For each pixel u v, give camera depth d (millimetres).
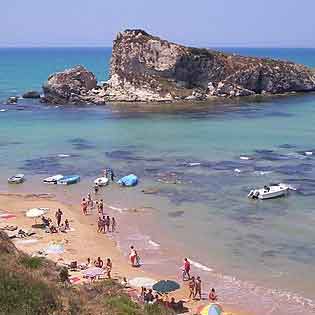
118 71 154375
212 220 50438
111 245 44688
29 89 188625
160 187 62094
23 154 81125
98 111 129625
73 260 40875
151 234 47125
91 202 55375
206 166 71812
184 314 32625
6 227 47969
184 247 44000
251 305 34188
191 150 82500
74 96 144500
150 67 153250
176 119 115125
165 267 40094
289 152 80000
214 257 41906
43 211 51188
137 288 34875
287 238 45531
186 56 153625
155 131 100125
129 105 141000
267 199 56750
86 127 105438
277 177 65500
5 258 25797
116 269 39531
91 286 29812
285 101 148875
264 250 43062
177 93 150500
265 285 37000
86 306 21734
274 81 167000
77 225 49656
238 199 56906
